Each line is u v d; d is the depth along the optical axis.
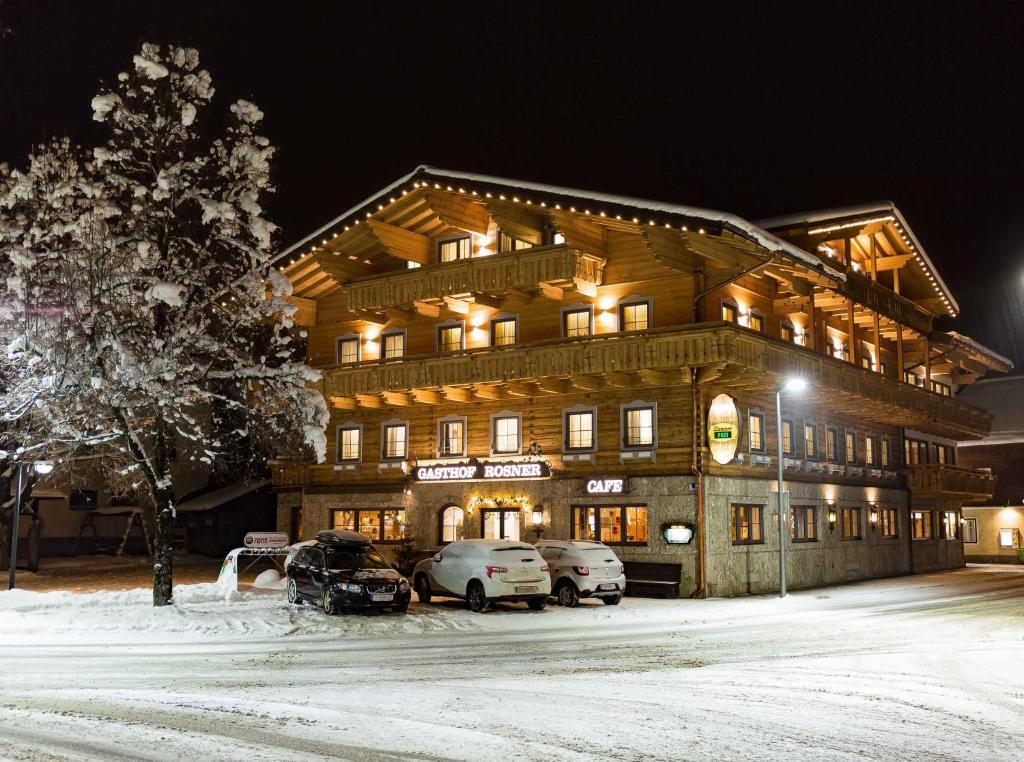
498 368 32.47
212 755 8.82
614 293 32.31
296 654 16.30
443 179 33.59
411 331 37.47
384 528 37.34
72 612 22.28
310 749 9.07
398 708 11.09
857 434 40.34
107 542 53.25
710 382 30.12
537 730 9.95
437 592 25.58
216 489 53.53
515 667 14.69
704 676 13.66
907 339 45.19
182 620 20.89
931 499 47.19
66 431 22.53
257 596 26.72
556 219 31.30
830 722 10.43
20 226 24.05
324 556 23.59
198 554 52.75
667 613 24.05
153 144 23.61
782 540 28.59
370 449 38.12
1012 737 9.75
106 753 8.90
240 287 24.44
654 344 29.27
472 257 34.59
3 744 9.28
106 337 21.97
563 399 32.84
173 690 12.44
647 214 29.14
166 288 21.39
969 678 13.54
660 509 30.08
